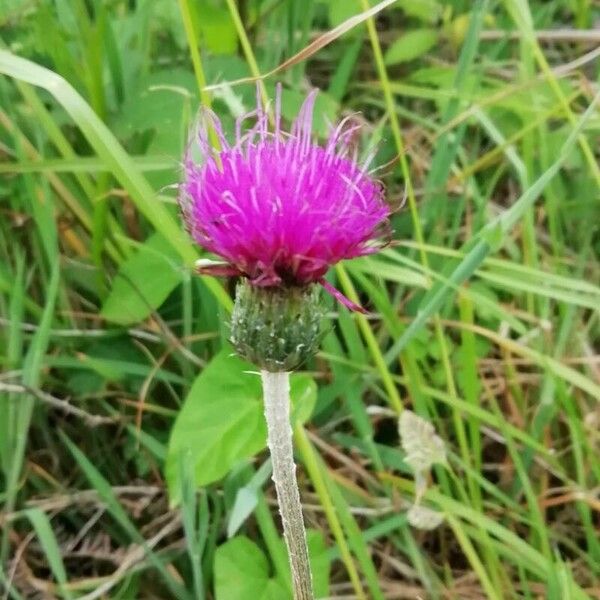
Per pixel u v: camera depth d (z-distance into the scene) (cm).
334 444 21
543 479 21
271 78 23
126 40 22
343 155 13
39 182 21
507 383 22
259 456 20
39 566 20
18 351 19
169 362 21
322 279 12
